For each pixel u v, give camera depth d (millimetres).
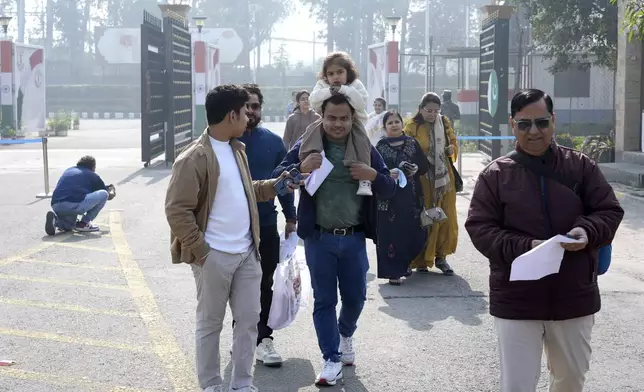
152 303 7785
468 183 17266
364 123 5590
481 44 23156
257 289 5160
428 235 8891
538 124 4027
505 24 20906
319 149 5457
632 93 17766
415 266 9055
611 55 26500
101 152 25938
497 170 4141
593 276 4043
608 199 4039
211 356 5109
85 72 94938
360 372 5961
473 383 5730
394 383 5734
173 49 21609
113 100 77188
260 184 5387
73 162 22047
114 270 9203
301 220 5594
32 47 33719
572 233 3855
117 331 6898
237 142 5113
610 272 9117
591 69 33562
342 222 5570
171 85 21500
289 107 19062
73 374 5875
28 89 33531
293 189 5281
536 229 4043
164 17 21516
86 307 7637
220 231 4992
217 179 4961
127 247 10539
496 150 20953
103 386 5641
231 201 5000
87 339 6680
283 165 5699
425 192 8812
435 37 86375
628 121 17828
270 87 78500
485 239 4051
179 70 22609
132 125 50750
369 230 5680
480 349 6461
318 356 6352
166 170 20094
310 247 5648
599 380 5801
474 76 69000
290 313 6043
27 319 7238
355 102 5426
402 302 7906
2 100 31562
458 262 9703
